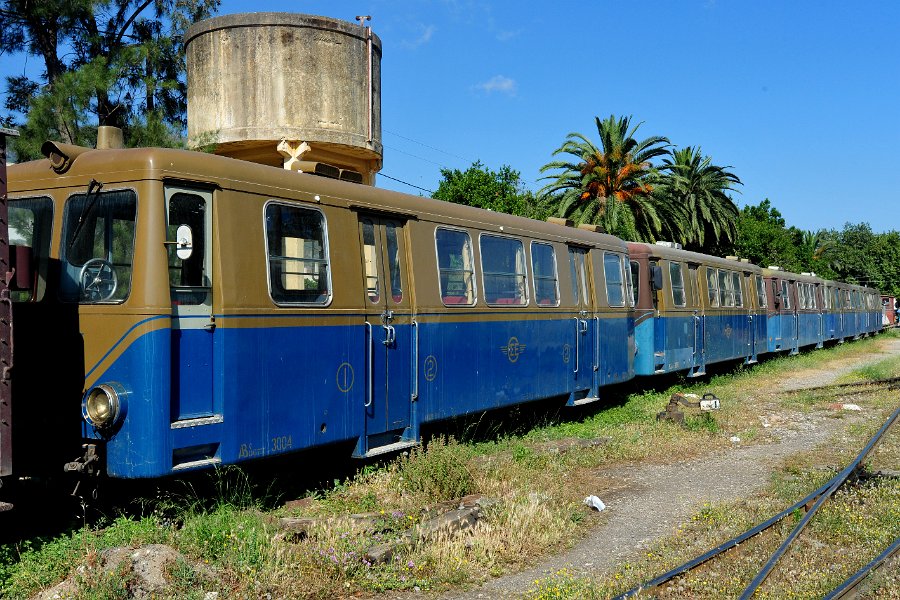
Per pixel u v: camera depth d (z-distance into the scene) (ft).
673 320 61.05
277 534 21.42
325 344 27.32
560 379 43.60
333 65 47.34
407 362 31.83
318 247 27.55
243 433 24.07
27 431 23.34
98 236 23.16
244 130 45.96
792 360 95.30
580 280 46.75
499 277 38.42
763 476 34.22
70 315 23.13
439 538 22.98
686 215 136.87
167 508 23.47
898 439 42.39
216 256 23.68
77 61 57.52
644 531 26.00
